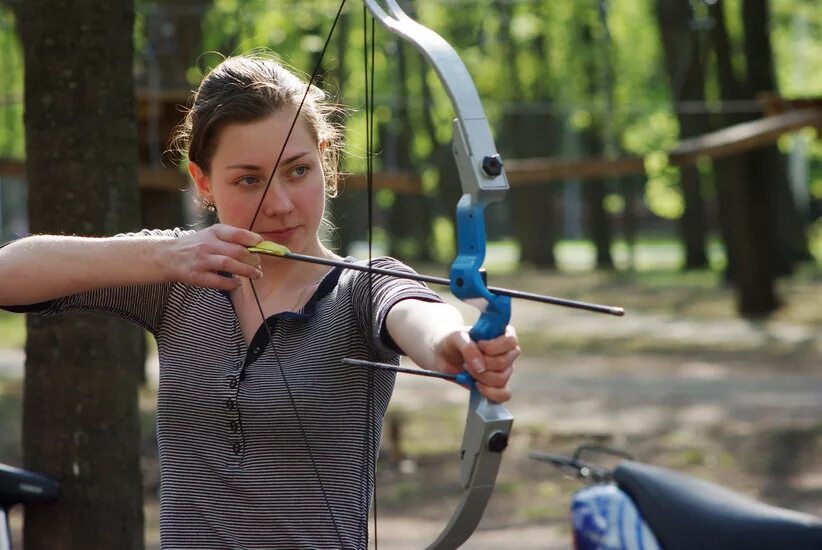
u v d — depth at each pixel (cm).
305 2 4022
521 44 6975
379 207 9269
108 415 921
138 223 952
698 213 7412
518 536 1659
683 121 4503
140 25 2944
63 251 535
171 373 555
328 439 535
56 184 917
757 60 4434
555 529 1695
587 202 8162
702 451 2289
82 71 918
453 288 473
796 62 7238
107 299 566
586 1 5806
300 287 558
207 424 546
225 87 544
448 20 5972
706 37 4941
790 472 2114
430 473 2148
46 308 568
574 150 8969
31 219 931
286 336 541
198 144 552
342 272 550
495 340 457
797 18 7075
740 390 3012
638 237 13212
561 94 7012
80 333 912
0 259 538
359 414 539
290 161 542
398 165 7112
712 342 3994
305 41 3925
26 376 930
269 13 3816
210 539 543
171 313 566
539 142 7181
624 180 7912
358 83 5097
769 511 706
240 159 538
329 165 614
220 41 3597
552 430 2495
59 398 915
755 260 4650
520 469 2148
